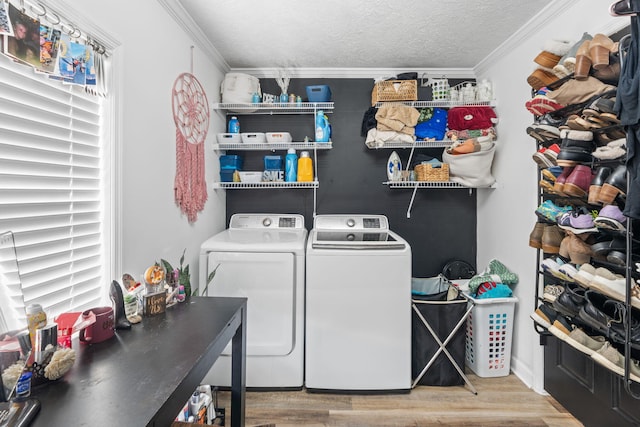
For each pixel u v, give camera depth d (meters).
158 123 1.64
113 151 1.29
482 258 2.69
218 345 1.08
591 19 1.59
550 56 1.61
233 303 1.39
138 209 1.47
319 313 1.95
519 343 2.14
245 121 2.78
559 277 1.64
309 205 2.81
